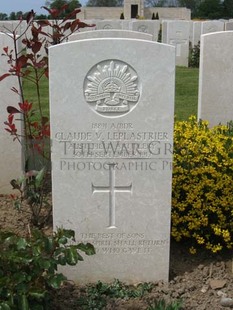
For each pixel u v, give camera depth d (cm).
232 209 213
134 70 177
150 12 2086
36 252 149
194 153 221
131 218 189
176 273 200
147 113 180
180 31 864
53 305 174
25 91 574
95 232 190
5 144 273
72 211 188
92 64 176
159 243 191
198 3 3028
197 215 213
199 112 327
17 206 239
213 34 313
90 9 2056
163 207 188
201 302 181
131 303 179
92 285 192
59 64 176
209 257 213
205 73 319
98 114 180
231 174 217
